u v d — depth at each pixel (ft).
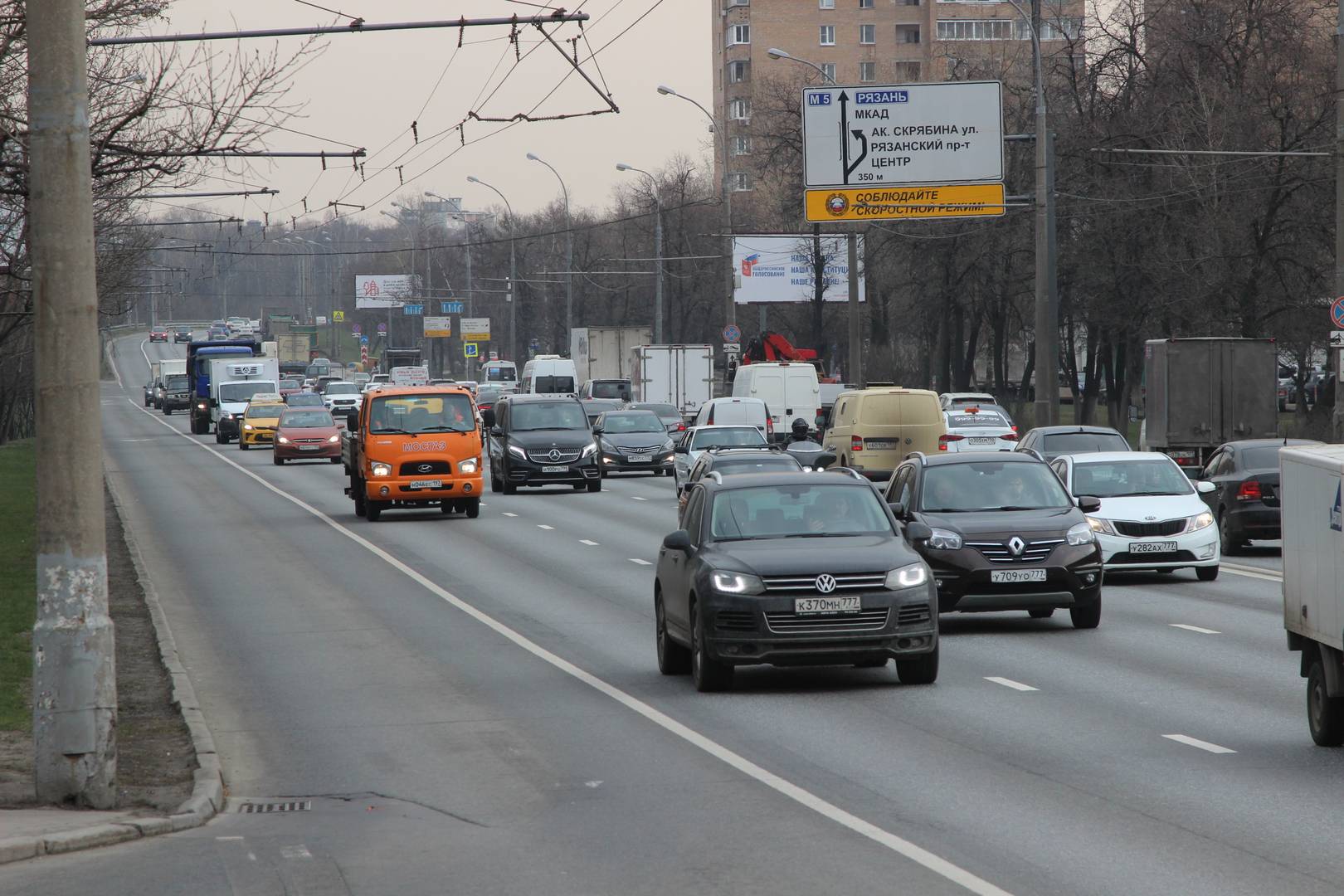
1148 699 160.25
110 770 118.32
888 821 110.01
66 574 117.29
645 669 189.57
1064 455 286.66
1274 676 173.58
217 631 228.22
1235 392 448.24
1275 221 576.20
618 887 94.32
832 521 179.42
